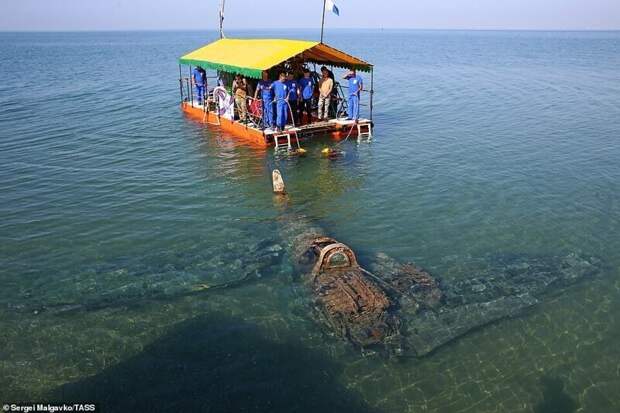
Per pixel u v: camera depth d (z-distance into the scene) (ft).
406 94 134.92
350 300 34.04
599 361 30.94
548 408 27.48
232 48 94.17
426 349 31.60
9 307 36.19
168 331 33.50
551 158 72.54
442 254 44.09
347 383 29.14
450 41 594.24
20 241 46.75
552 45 453.99
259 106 80.23
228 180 63.52
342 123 82.02
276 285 38.58
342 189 60.44
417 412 27.20
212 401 27.76
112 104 118.52
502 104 118.73
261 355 31.27
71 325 34.12
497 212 53.21
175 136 86.02
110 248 45.27
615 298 37.14
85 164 70.74
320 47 76.43
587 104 117.39
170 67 214.48
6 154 76.02
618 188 59.98
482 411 27.32
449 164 70.03
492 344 32.27
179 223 50.57
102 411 27.07
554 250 44.73
